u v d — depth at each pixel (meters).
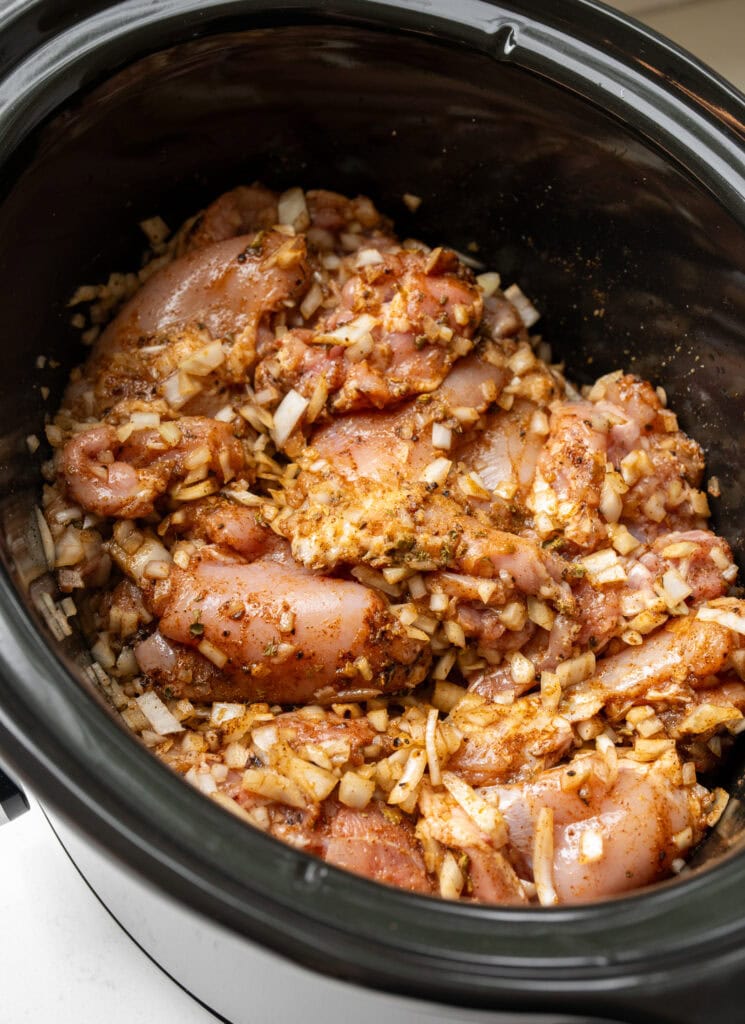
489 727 0.57
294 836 0.54
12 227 0.55
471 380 0.61
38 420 0.59
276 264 0.62
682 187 0.58
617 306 0.64
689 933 0.46
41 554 0.57
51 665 0.47
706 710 0.57
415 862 0.54
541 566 0.58
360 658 0.56
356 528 0.57
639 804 0.55
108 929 0.56
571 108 0.58
